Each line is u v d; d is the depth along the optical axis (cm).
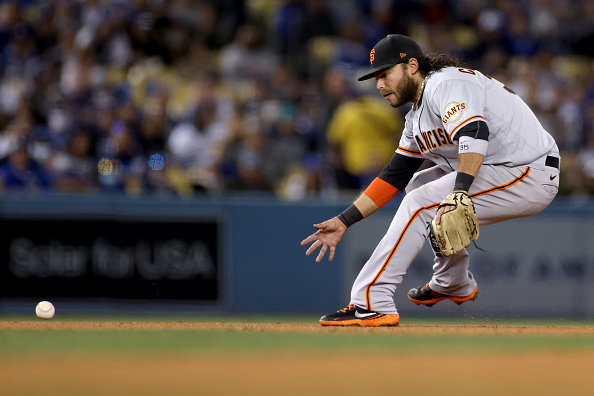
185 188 3288
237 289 2970
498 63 4250
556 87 4053
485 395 815
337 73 3731
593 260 3038
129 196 2939
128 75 3788
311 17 4178
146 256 2938
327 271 2992
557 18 4684
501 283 2991
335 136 3550
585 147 3878
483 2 4612
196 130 3484
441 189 1591
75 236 2903
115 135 3244
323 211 3008
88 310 2894
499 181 1566
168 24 3959
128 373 959
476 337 1412
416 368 1022
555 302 3009
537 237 3016
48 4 4022
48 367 1006
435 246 1532
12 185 3048
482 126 1488
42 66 3734
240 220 2984
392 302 1647
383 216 3009
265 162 3450
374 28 4331
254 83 3775
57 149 3234
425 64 1600
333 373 973
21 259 2881
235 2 4291
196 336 1416
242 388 852
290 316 2920
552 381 920
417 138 1633
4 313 2864
